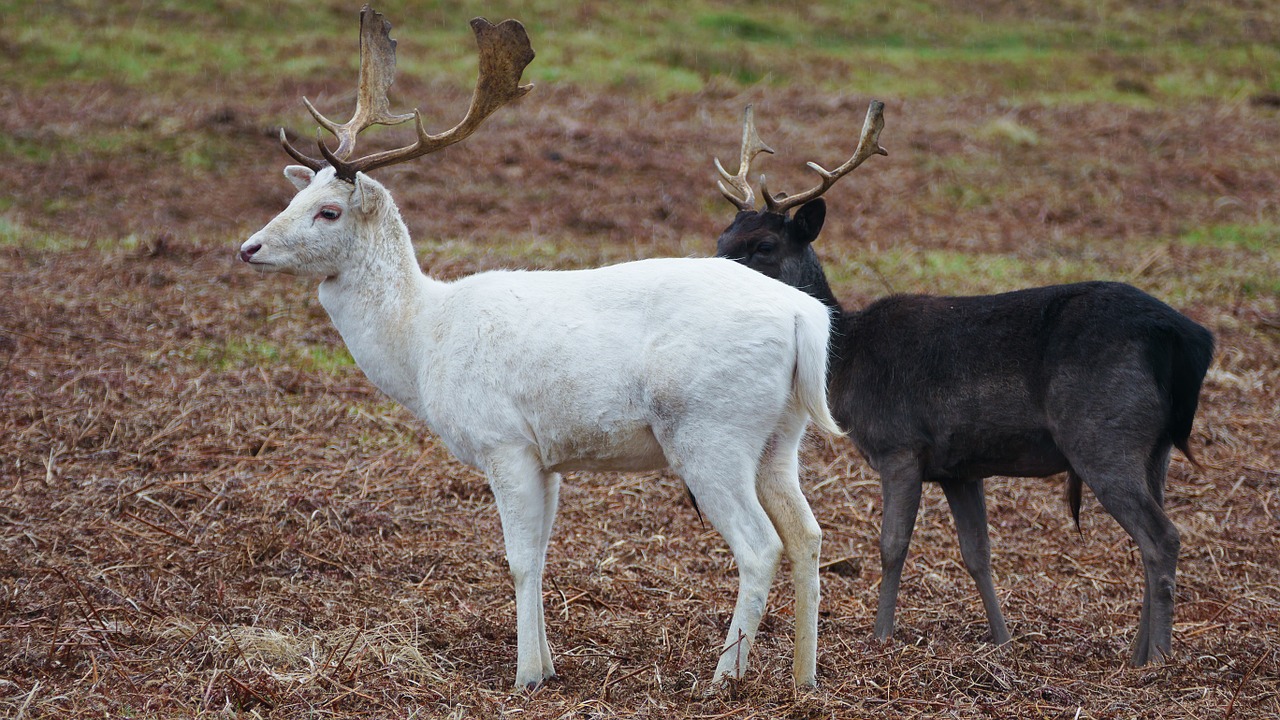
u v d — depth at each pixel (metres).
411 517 23.92
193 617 18.62
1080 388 17.95
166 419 27.89
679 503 25.86
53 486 23.98
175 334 33.22
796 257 23.45
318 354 32.94
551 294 16.59
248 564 21.16
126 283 37.38
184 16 71.00
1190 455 18.61
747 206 24.12
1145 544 17.61
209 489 24.36
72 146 52.12
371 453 27.28
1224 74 75.69
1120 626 20.30
